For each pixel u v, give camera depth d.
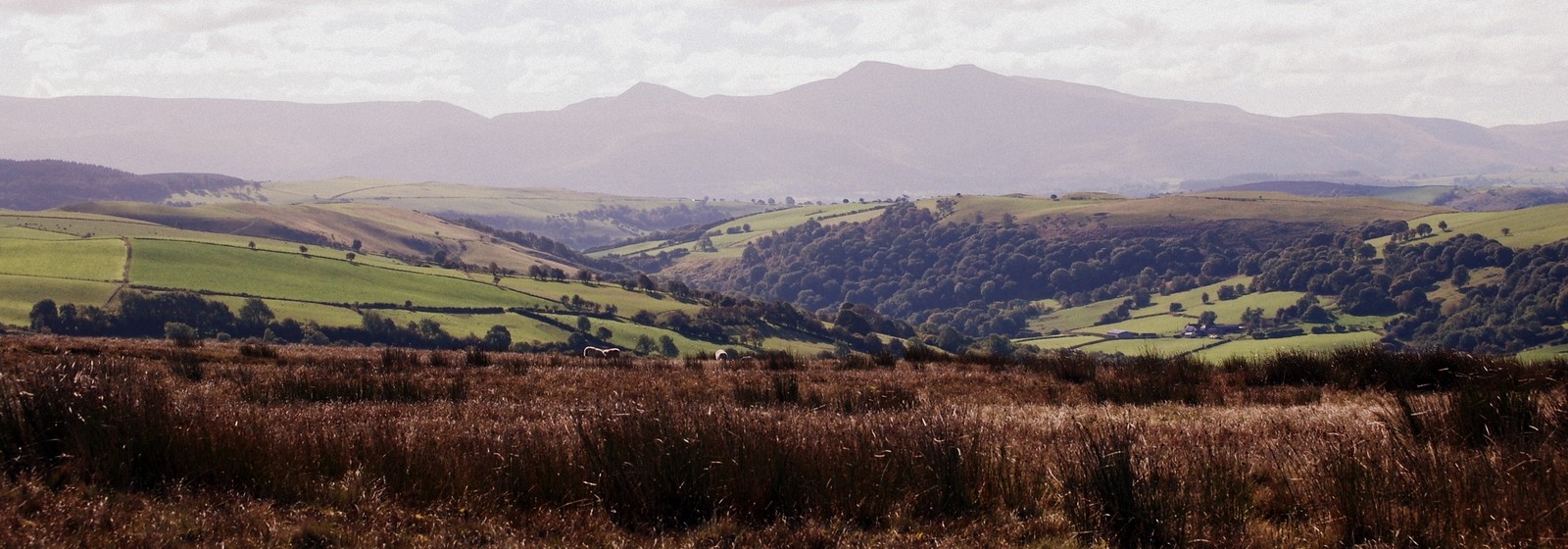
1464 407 9.54
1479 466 7.43
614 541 6.86
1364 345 18.92
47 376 8.39
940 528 7.20
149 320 93.38
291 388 15.62
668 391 16.66
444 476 7.86
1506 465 7.60
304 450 8.32
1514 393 9.83
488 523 7.08
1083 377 19.94
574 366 23.09
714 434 8.02
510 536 6.77
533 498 7.59
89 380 8.45
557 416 12.43
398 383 16.25
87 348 22.91
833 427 9.38
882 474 7.77
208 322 93.75
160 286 103.31
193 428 8.04
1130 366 20.14
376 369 19.98
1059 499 7.64
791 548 6.82
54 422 7.94
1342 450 8.20
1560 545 6.23
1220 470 7.85
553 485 7.75
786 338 109.31
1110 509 7.14
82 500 6.97
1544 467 7.36
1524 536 6.36
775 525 7.14
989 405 15.35
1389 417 10.69
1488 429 8.62
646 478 7.55
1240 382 18.20
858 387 17.78
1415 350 18.06
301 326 94.44
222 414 9.09
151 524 6.53
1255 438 10.53
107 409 8.01
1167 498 7.13
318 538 6.64
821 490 7.62
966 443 8.58
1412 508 6.97
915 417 10.10
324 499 7.48
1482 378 11.27
